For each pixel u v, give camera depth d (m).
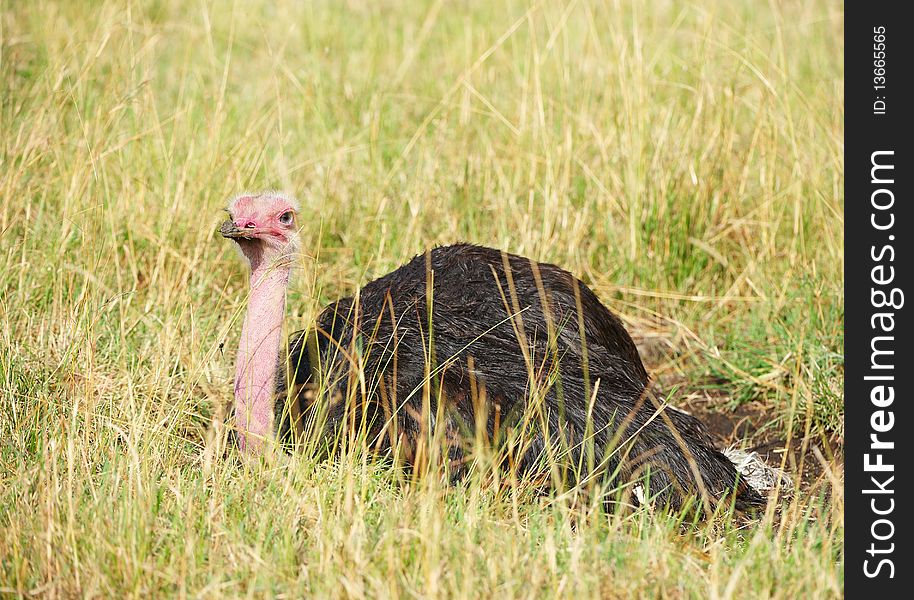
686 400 14.80
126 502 10.28
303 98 19.36
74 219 15.07
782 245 16.98
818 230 16.72
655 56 18.52
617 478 11.40
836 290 15.54
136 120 17.45
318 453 11.62
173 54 22.06
